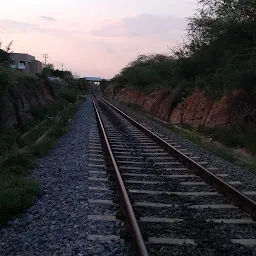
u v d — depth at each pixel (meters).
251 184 9.34
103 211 6.81
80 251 5.14
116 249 5.20
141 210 6.81
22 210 6.77
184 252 5.16
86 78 169.62
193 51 24.72
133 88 58.53
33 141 15.57
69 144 14.73
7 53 20.98
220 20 19.00
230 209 7.12
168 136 18.39
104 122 24.55
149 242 5.41
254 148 13.88
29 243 5.44
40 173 9.80
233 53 19.36
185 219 6.45
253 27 17.86
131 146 14.54
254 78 16.95
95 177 9.38
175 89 30.19
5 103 19.00
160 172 10.12
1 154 12.39
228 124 17.44
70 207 7.00
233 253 5.20
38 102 28.30
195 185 8.87
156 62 50.25
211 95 21.33
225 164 11.69
